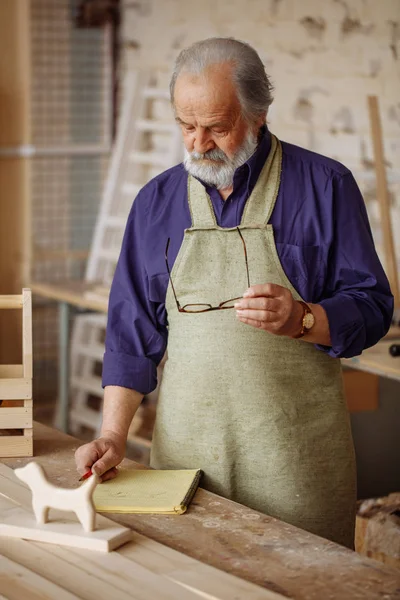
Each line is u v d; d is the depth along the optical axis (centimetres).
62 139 711
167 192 257
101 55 708
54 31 695
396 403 423
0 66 655
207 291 247
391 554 333
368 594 174
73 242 723
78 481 232
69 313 544
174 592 172
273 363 242
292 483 243
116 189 607
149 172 646
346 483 248
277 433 242
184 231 250
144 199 260
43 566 183
